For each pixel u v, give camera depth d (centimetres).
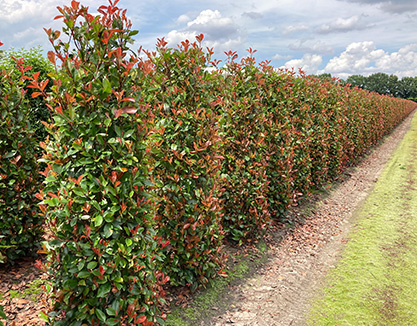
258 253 551
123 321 283
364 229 694
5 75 450
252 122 581
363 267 527
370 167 1308
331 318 401
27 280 423
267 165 597
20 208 439
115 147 271
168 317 366
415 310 416
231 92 589
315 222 723
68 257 266
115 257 267
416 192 947
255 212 559
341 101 1123
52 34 264
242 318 388
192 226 397
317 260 558
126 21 288
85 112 266
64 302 270
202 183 420
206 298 414
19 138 451
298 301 438
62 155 272
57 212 260
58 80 259
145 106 294
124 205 269
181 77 424
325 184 993
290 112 743
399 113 2961
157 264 378
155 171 400
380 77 10469
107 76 273
